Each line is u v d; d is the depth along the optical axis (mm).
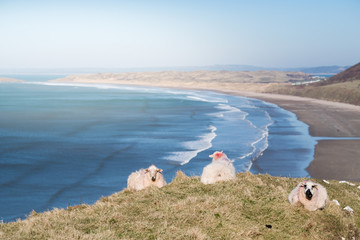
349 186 16453
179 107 99625
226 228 9750
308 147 43156
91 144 47219
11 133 56812
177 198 11883
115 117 77688
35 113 87250
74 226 9555
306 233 10055
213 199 11398
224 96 152125
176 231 9250
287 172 31984
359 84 137375
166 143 46781
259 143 45531
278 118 73500
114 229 9328
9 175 32469
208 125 63219
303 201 11227
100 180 31078
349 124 64125
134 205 11234
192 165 35031
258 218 10578
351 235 10586
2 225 9992
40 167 35531
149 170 14250
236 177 14477
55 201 25594
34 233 9055
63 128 62438
